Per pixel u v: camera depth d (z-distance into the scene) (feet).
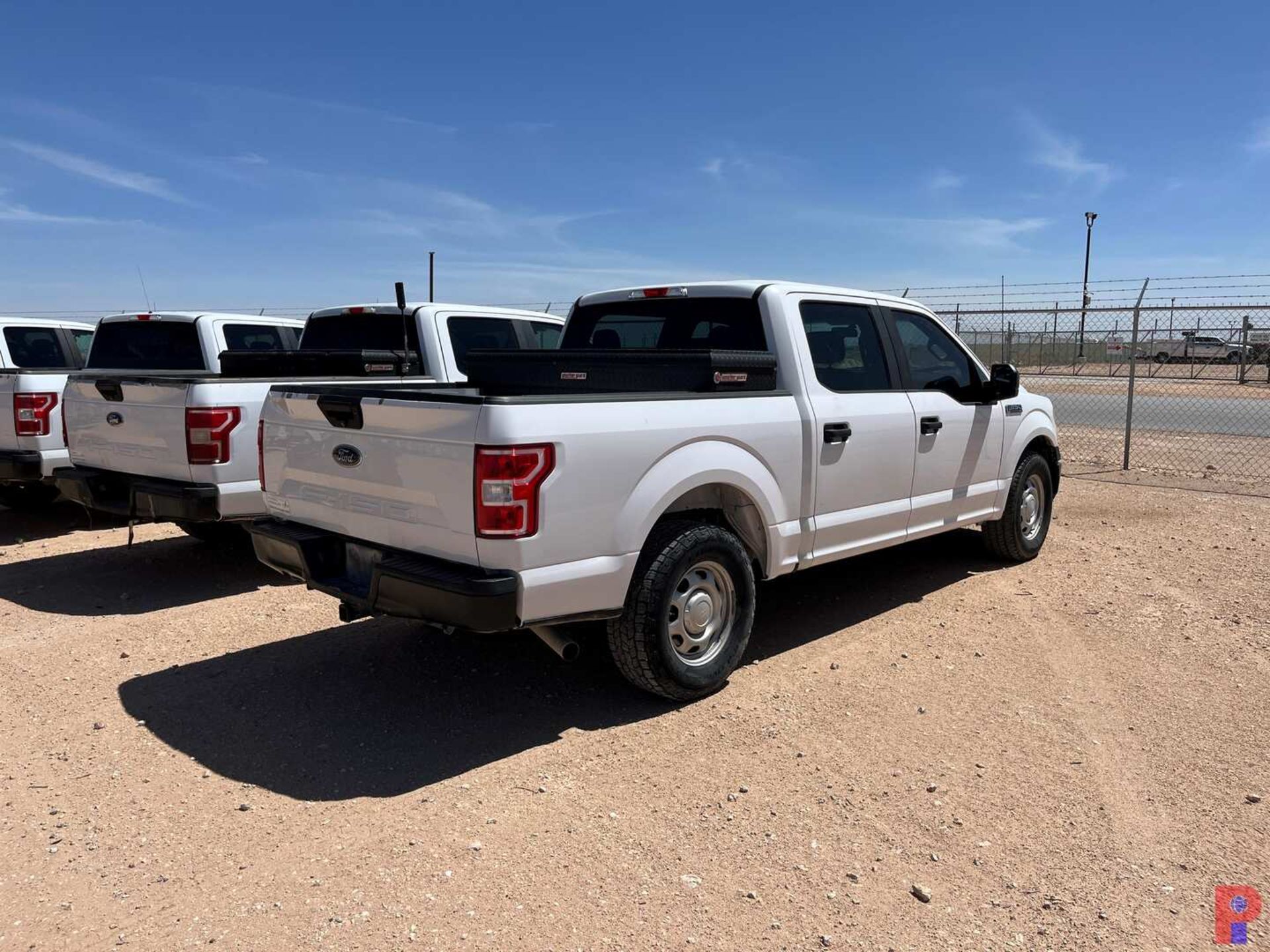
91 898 9.86
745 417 15.12
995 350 91.76
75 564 23.72
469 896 9.91
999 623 18.90
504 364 18.71
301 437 14.88
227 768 12.78
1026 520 23.75
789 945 9.16
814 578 22.30
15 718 14.33
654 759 13.05
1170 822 11.40
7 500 31.17
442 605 12.30
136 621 19.06
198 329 28.43
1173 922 9.52
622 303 19.01
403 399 12.85
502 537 12.07
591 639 17.97
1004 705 14.88
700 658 15.01
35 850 10.75
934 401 19.53
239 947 9.08
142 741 13.58
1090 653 17.16
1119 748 13.35
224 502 19.56
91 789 12.19
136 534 27.35
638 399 13.65
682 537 14.16
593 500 12.87
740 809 11.71
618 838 11.04
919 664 16.65
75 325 36.47
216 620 19.13
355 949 9.05
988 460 21.38
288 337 30.99
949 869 10.46
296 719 14.37
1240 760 12.96
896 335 19.19
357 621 19.08
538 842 10.94
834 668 16.49
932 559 24.08
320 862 10.53
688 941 9.21
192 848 10.82
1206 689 15.44
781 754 13.21
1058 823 11.39
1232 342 88.63
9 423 26.23
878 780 12.44
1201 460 42.83
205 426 19.26
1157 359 105.19
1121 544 25.79
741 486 15.05
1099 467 40.57
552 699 15.14
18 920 9.48
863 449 17.51
